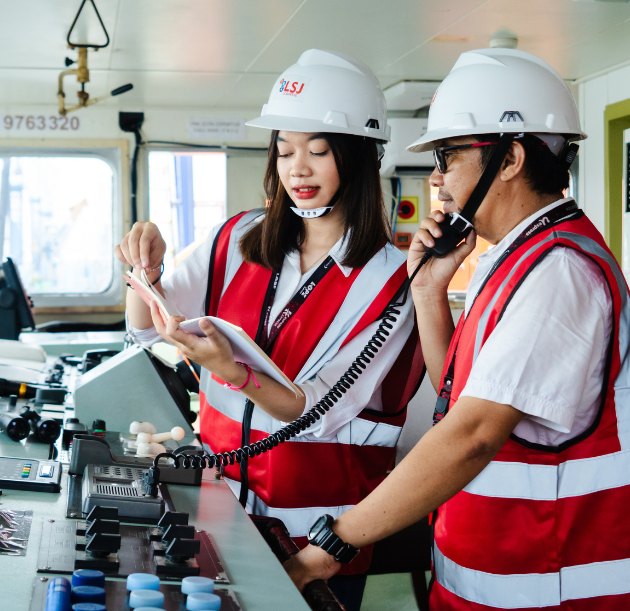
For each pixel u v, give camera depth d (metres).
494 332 1.07
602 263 1.10
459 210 1.26
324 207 1.56
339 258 1.62
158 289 1.66
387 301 1.58
